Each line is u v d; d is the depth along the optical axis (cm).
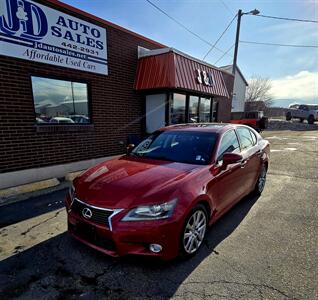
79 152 668
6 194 486
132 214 247
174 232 253
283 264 271
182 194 265
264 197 488
